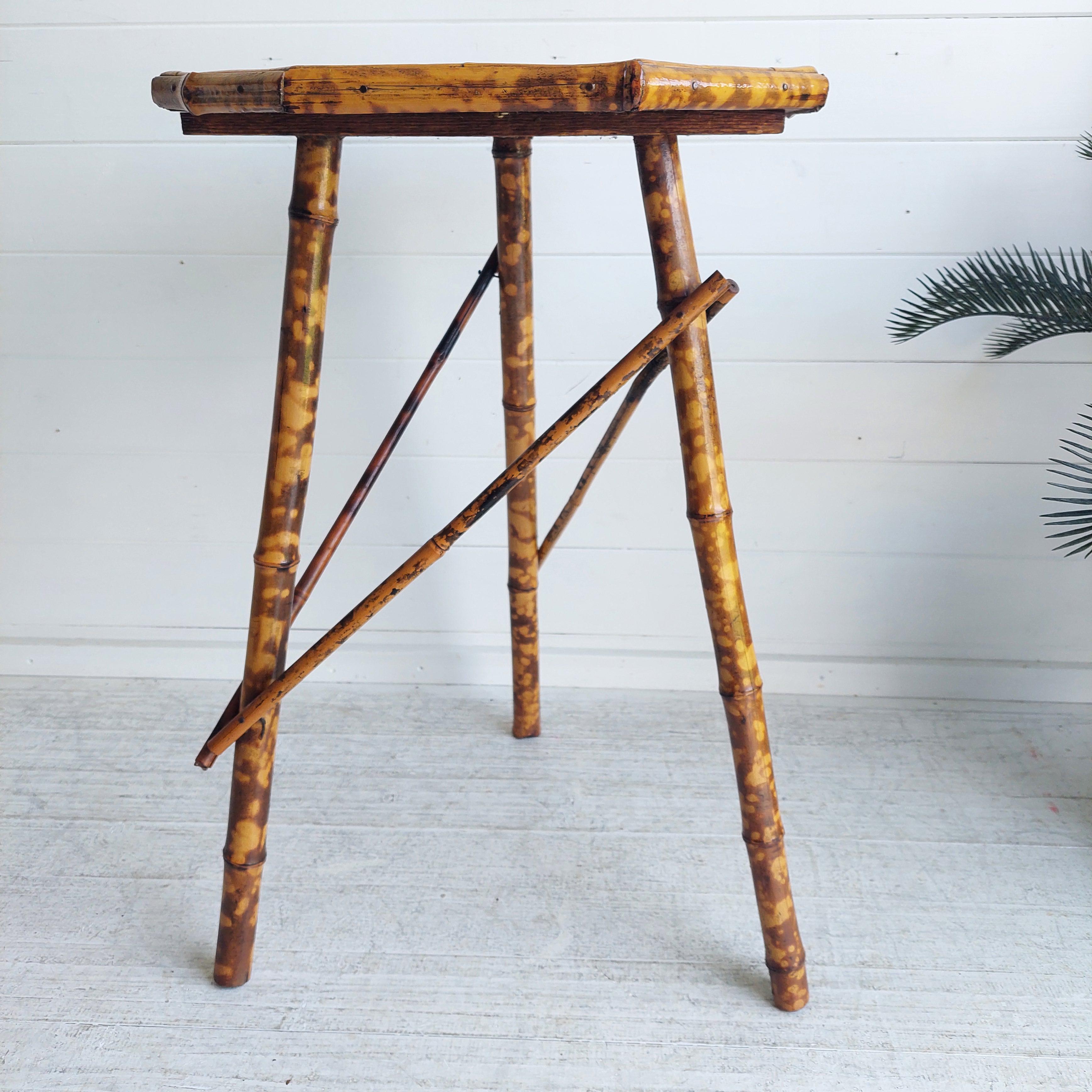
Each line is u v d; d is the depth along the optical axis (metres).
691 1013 0.96
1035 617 1.50
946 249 1.32
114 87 1.29
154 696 1.55
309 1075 0.89
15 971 1.01
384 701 1.53
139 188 1.34
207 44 1.27
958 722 1.48
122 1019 0.95
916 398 1.39
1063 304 1.13
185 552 1.54
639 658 1.56
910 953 1.04
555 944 1.05
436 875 1.15
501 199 1.08
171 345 1.42
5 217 1.36
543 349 1.39
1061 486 1.15
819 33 1.23
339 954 1.03
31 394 1.45
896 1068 0.90
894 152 1.28
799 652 1.55
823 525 1.47
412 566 0.83
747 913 1.10
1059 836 1.22
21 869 1.16
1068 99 1.24
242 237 1.36
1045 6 1.20
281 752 1.39
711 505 0.83
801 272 1.34
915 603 1.51
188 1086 0.88
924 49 1.23
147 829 1.24
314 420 0.85
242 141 1.31
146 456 1.48
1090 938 1.06
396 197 1.32
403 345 1.40
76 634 1.60
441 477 1.47
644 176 0.78
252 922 0.97
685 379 0.81
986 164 1.28
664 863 1.18
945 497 1.44
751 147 1.28
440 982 1.00
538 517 1.48
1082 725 1.47
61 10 1.26
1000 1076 0.89
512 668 1.40
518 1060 0.91
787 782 1.33
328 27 1.26
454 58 1.27
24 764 1.36
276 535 0.86
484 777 1.34
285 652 0.92
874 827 1.24
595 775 1.35
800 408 1.41
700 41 1.24
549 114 0.75
